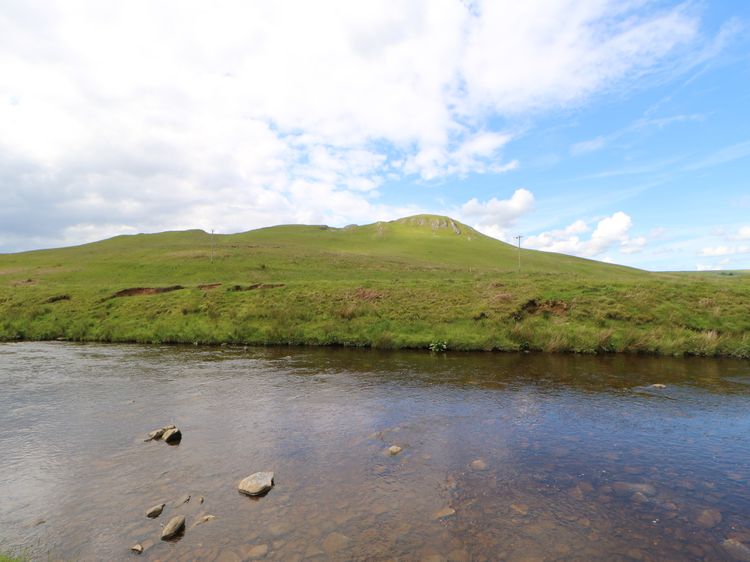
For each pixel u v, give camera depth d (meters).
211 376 16.67
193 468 8.55
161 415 11.93
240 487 7.62
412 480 7.96
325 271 69.62
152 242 123.12
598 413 11.84
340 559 5.66
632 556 5.73
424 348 22.55
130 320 29.69
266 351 22.33
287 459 8.95
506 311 25.53
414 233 183.50
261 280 59.53
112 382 15.77
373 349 22.72
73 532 6.41
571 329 22.97
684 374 16.50
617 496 7.36
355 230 188.25
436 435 10.28
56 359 20.44
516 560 5.63
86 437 10.28
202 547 5.98
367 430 10.64
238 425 11.06
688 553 5.81
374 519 6.64
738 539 6.12
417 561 5.61
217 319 28.39
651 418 11.41
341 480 7.97
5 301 36.91
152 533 6.36
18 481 8.08
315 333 24.83
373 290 32.34
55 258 88.69
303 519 6.66
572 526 6.45
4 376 16.83
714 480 7.95
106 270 68.75
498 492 7.49
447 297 29.39
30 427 10.99
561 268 110.00
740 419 11.30
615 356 20.16
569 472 8.28
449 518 6.67
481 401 13.07
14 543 6.14
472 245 151.12
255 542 6.08
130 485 7.87
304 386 15.04
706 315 24.08
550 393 13.91
